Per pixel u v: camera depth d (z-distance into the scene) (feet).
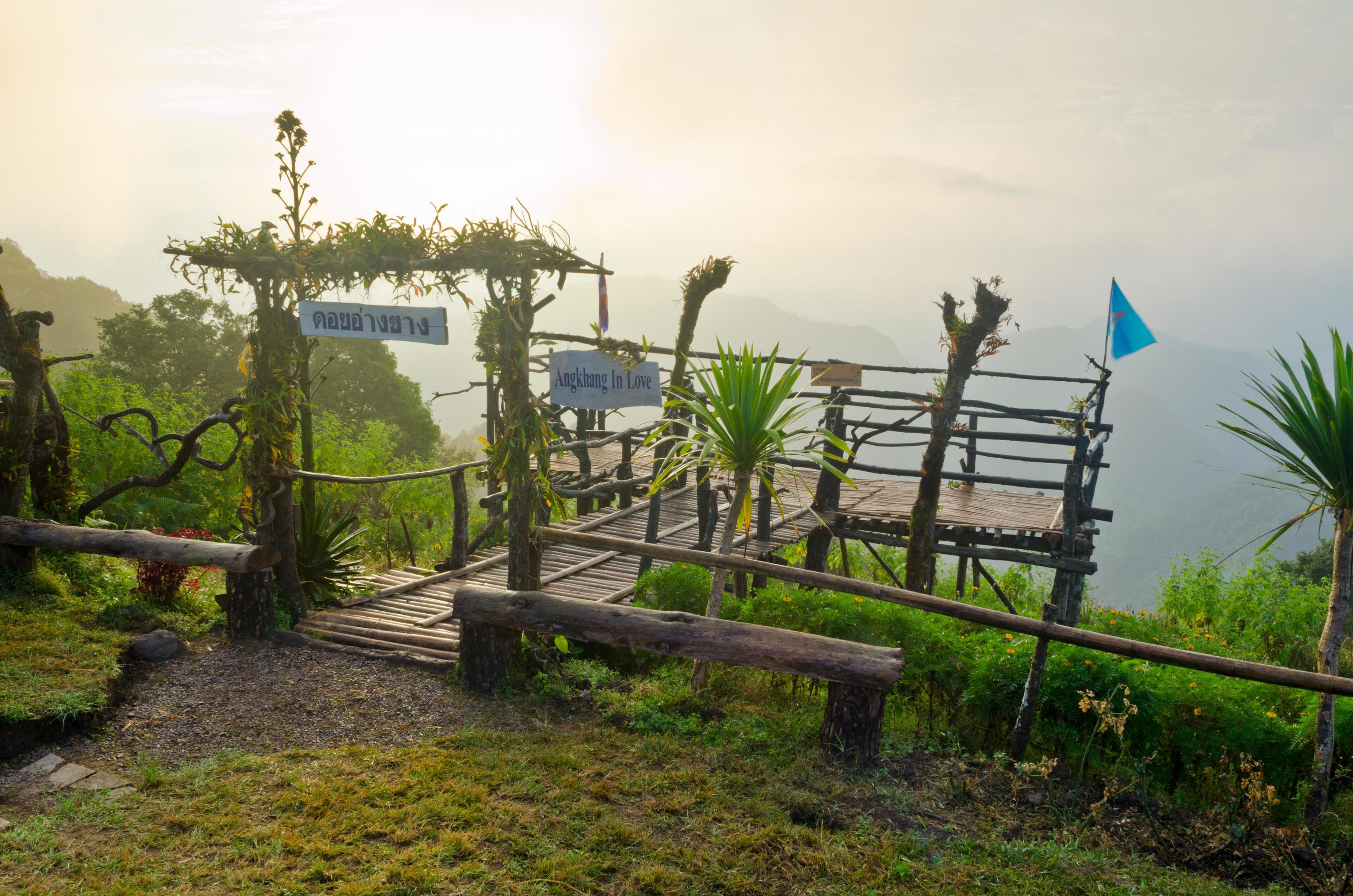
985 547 34.06
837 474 18.22
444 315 19.40
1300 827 14.32
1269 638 37.88
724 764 15.14
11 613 20.26
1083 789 14.84
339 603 24.66
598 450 51.21
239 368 21.36
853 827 13.21
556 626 17.37
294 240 20.49
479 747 15.55
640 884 11.47
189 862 11.59
